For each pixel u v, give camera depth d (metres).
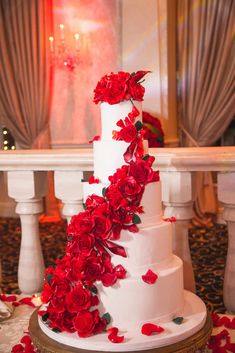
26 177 3.10
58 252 5.76
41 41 7.41
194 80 7.10
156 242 2.00
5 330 2.42
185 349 1.82
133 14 6.90
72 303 1.90
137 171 1.97
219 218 7.17
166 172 2.86
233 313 2.88
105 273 1.93
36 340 1.93
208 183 7.18
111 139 2.07
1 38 7.50
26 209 3.17
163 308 1.98
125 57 7.01
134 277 1.95
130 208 1.95
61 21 7.37
